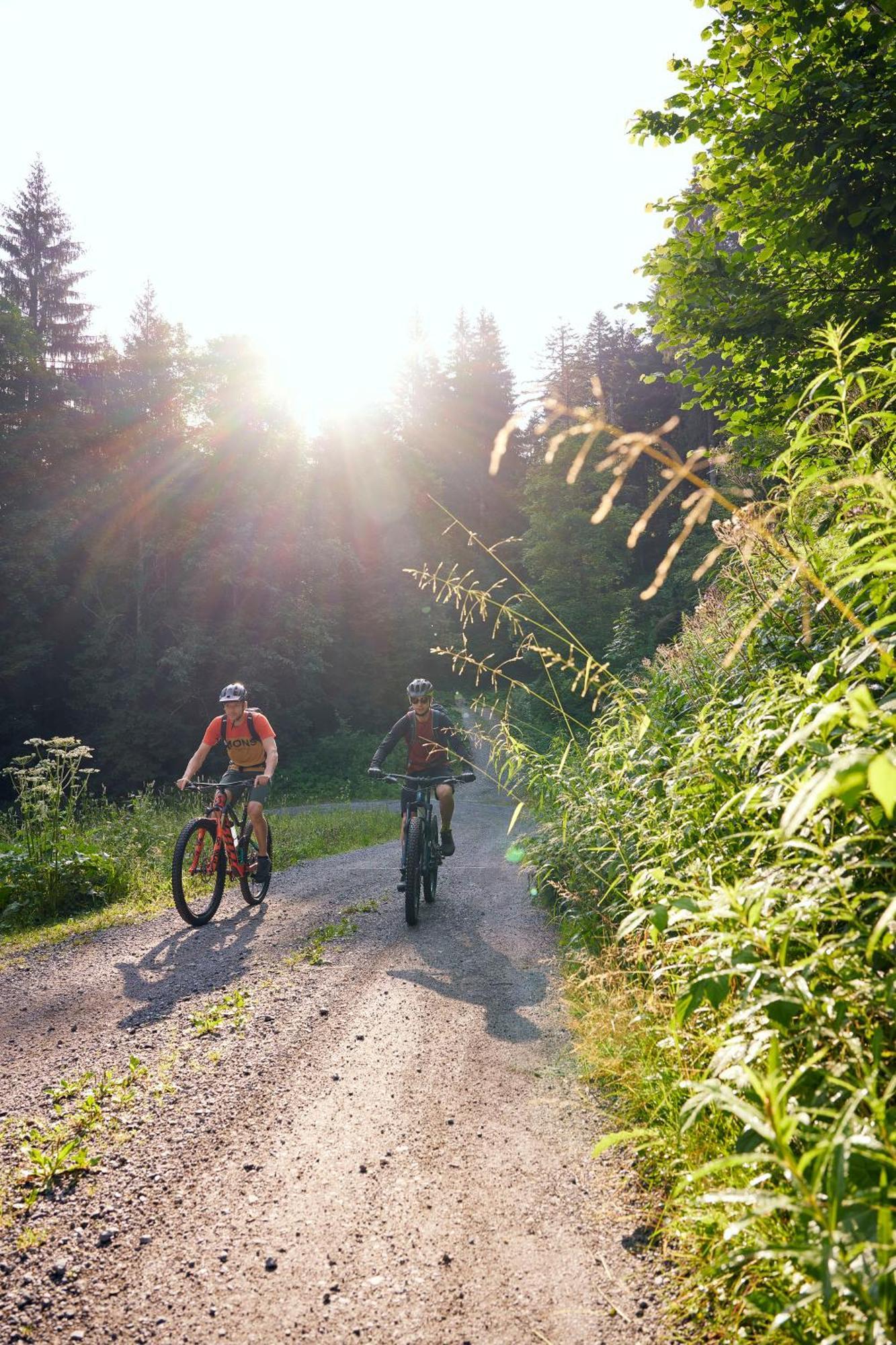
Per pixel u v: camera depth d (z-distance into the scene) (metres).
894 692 2.14
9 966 5.74
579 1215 2.44
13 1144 3.06
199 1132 3.10
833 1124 1.64
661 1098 2.75
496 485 62.25
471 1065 3.64
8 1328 2.05
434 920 6.53
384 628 44.91
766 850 2.67
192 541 33.12
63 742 8.42
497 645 35.34
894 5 7.00
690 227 9.31
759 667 3.60
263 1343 1.98
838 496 2.80
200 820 6.80
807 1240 1.55
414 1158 2.84
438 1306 2.08
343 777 33.62
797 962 1.96
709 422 40.75
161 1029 4.27
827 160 7.56
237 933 6.33
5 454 32.12
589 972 4.10
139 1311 2.11
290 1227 2.46
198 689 33.72
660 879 2.52
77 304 44.97
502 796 24.50
